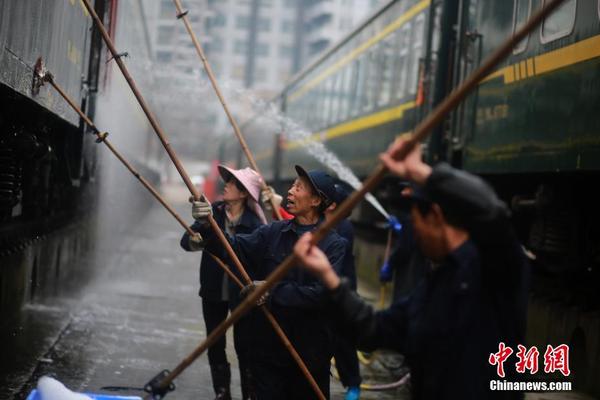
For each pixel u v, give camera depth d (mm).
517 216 14023
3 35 6430
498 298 4082
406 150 3887
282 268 4242
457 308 3998
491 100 12641
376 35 20750
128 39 15742
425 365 4078
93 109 12641
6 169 9273
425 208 4066
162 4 25516
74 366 9242
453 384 4020
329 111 25688
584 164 9781
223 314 7941
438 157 14680
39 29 7840
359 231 23297
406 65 17688
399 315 4246
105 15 12141
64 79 9453
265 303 6340
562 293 11820
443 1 15102
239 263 6336
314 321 6422
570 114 10156
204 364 10125
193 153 58750
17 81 7117
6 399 7664
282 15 117500
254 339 6484
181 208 47281
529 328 12000
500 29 12547
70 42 9695
